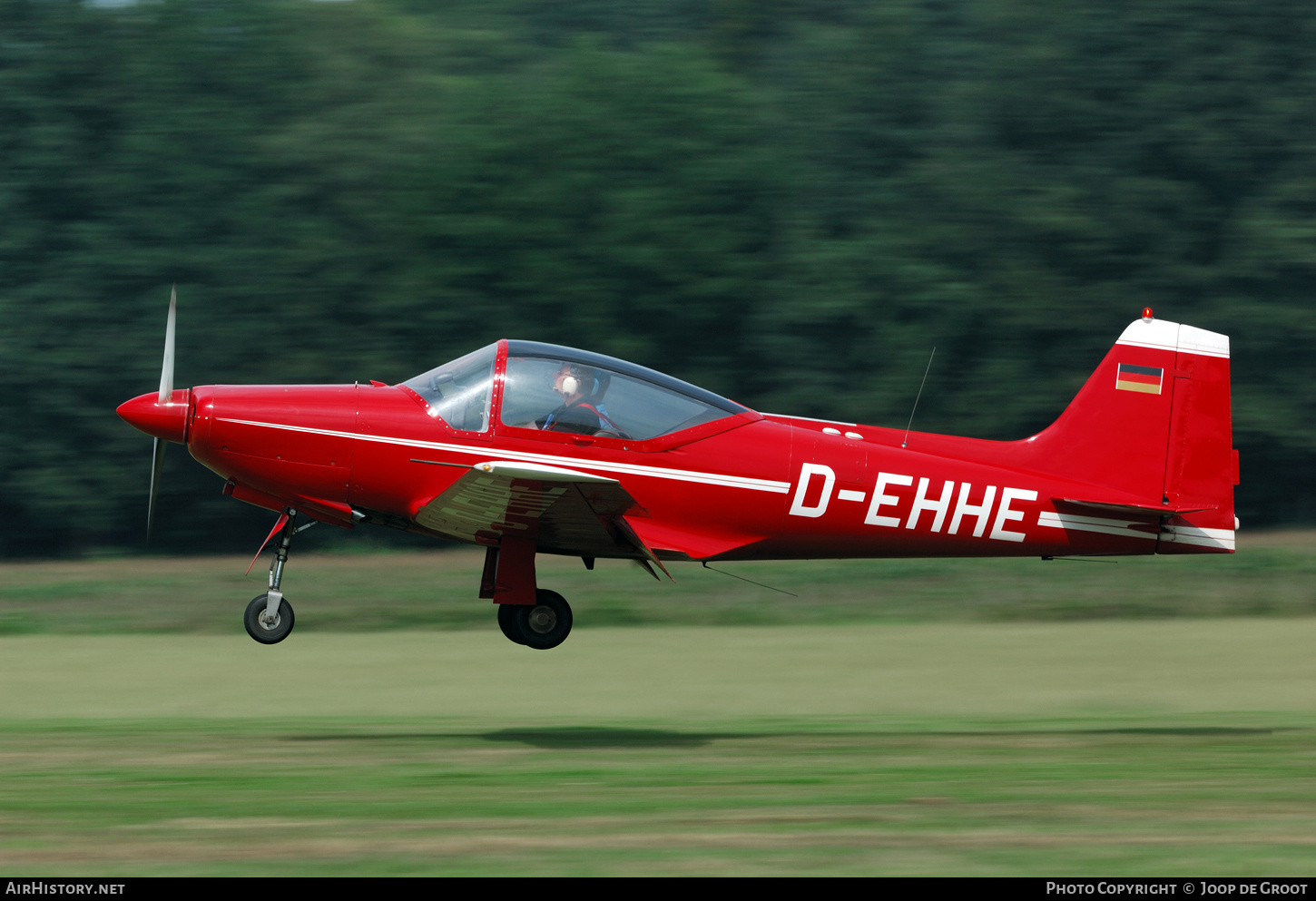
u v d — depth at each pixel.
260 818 19.08
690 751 25.83
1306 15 84.00
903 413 76.75
